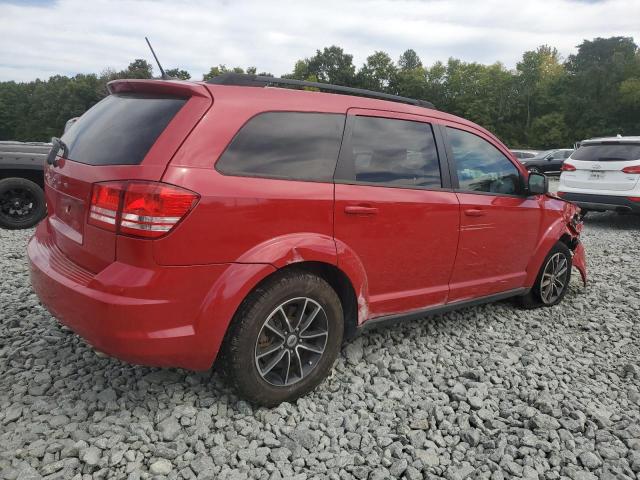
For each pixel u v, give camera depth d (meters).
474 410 3.00
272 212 2.63
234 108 2.61
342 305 3.17
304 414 2.79
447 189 3.59
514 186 4.18
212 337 2.49
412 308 3.50
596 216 11.74
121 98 2.89
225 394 2.89
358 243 3.03
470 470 2.44
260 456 2.42
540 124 80.38
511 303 4.92
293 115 2.84
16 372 3.00
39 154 7.25
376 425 2.76
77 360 3.17
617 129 76.00
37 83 132.50
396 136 3.34
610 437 2.75
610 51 82.00
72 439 2.44
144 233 2.30
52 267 2.71
